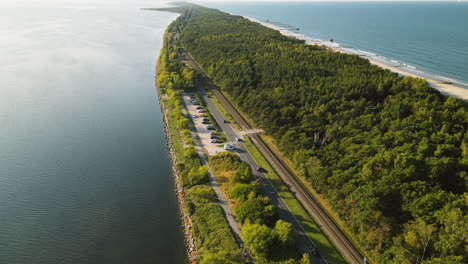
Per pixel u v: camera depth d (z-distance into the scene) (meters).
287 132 140.75
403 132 127.06
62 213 110.38
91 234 101.62
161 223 106.25
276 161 135.75
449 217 80.50
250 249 88.12
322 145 134.38
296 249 89.19
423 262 75.38
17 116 183.75
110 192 122.19
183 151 146.50
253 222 95.69
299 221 100.50
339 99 166.88
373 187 95.44
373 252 86.50
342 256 88.06
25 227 103.69
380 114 149.62
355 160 113.88
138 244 97.81
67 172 133.75
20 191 120.75
